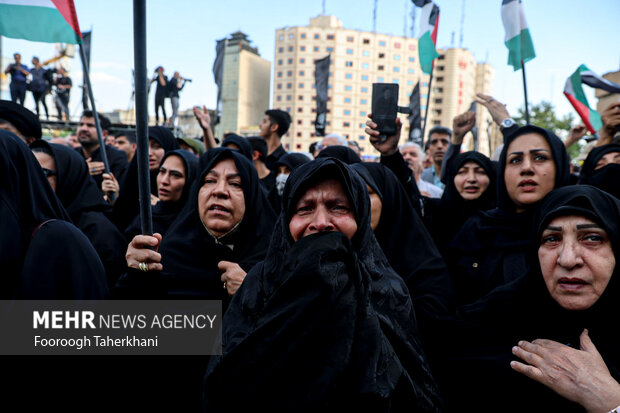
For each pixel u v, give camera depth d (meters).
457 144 3.90
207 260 2.11
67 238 1.54
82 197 2.55
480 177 2.89
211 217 2.07
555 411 1.44
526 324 1.62
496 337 1.67
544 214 1.59
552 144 2.19
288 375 1.20
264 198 2.31
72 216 2.48
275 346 1.22
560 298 1.50
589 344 1.41
